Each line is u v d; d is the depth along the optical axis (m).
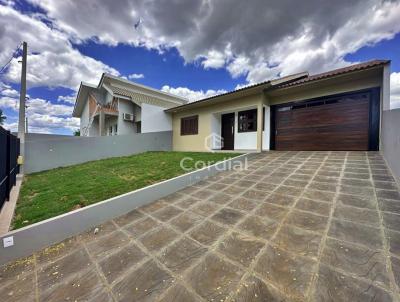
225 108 9.48
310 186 3.71
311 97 7.61
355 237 2.11
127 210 3.55
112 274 2.01
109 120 15.00
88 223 3.03
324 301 1.42
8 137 4.10
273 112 8.72
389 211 2.55
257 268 1.85
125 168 6.58
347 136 6.80
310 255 1.92
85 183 4.98
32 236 2.49
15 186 5.10
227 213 3.08
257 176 4.80
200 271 1.91
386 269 1.64
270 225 2.57
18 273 2.13
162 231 2.78
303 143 7.84
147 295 1.69
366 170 4.26
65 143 8.07
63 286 1.90
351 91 6.70
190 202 3.73
